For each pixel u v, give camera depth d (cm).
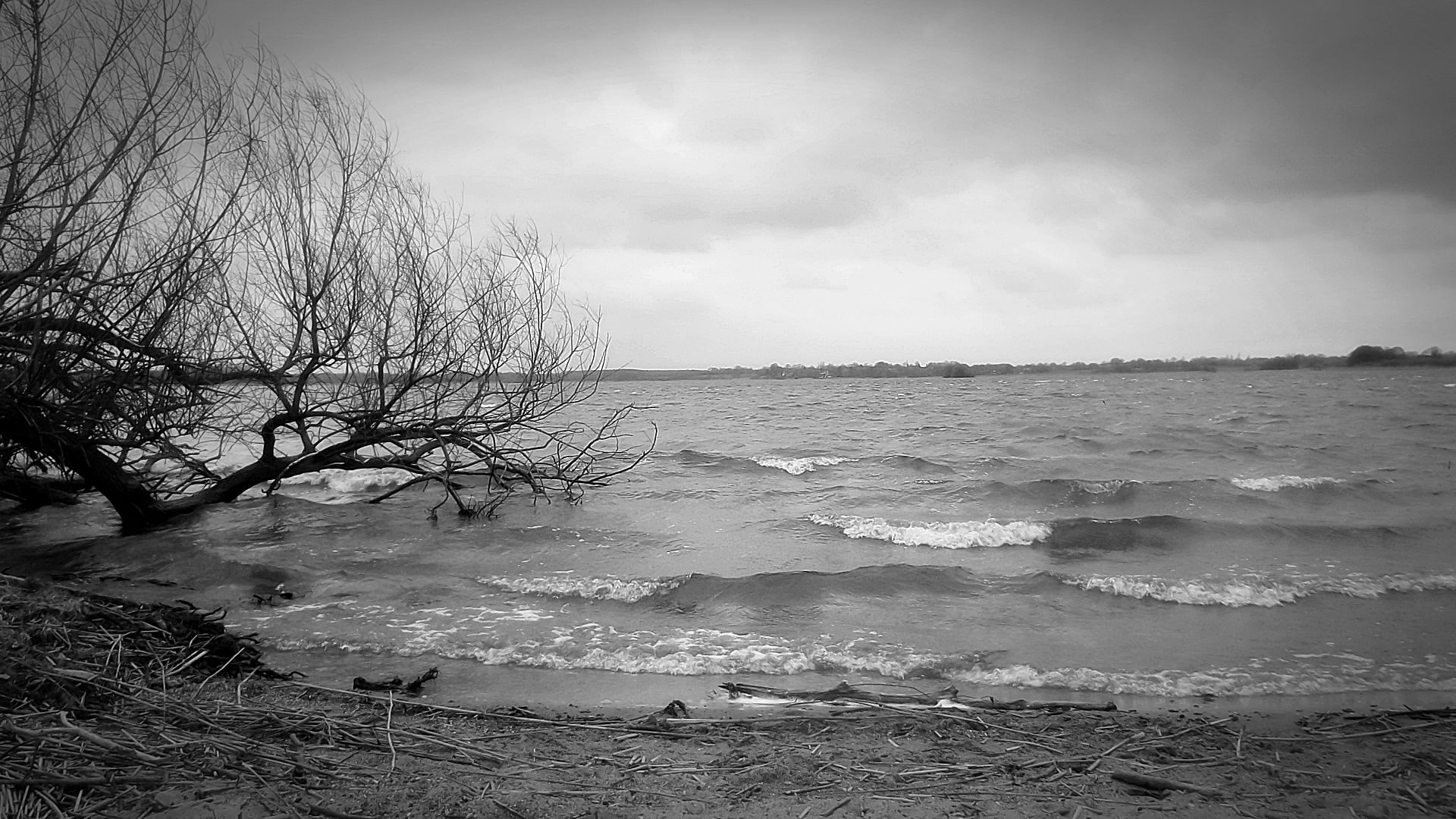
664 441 2752
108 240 859
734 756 416
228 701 445
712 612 790
